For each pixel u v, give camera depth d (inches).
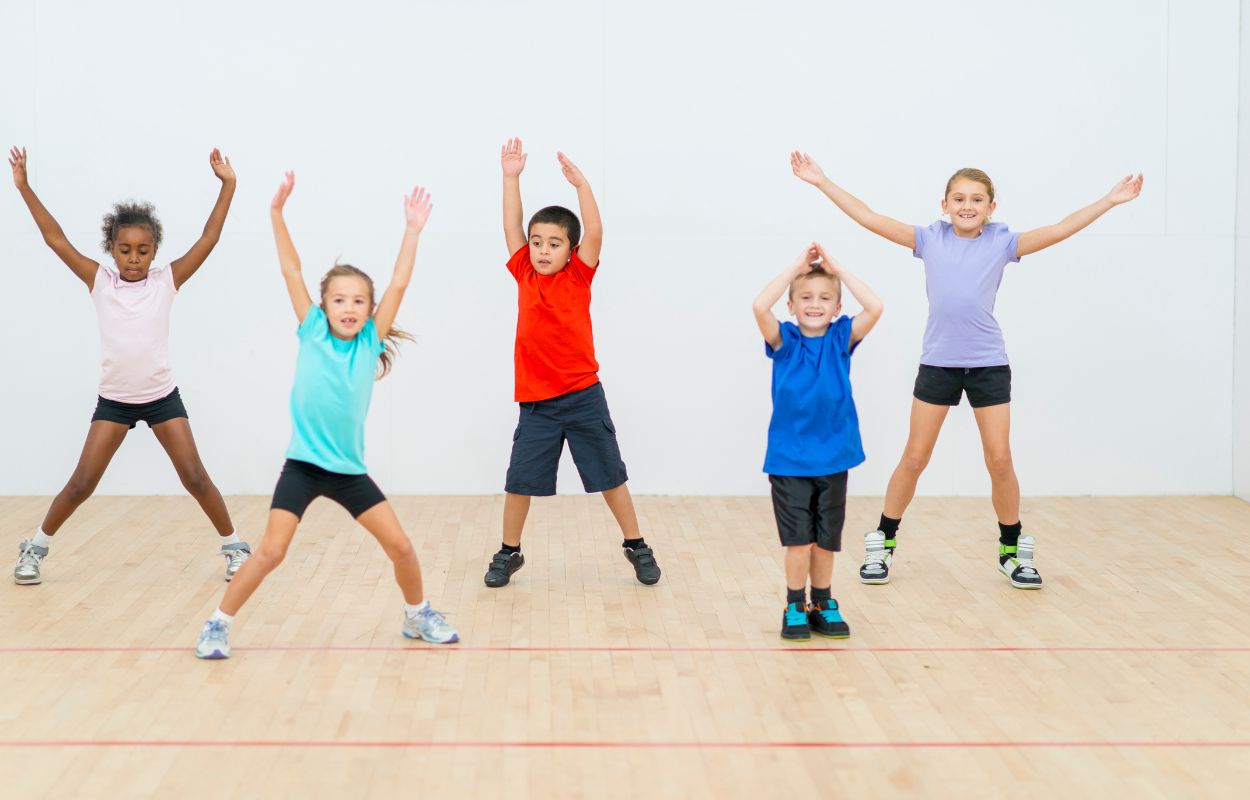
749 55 260.7
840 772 130.0
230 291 261.0
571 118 260.7
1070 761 133.1
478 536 231.8
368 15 258.4
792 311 171.5
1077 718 145.0
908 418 266.8
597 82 260.4
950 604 190.2
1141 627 179.0
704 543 227.3
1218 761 133.2
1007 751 135.6
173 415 198.4
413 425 266.1
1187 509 255.8
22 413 262.1
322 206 260.7
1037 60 261.3
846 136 262.2
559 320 193.8
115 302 193.6
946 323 195.5
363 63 258.8
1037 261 264.5
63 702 147.6
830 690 153.6
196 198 259.4
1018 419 267.4
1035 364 266.4
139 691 151.4
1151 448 268.4
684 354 265.6
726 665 162.2
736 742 137.6
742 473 268.2
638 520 245.3
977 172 194.7
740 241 263.6
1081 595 194.9
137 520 241.4
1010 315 265.6
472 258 262.5
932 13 260.7
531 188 261.7
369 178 260.7
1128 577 205.3
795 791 125.6
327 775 128.6
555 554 219.1
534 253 193.5
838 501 172.1
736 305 264.5
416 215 166.1
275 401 263.7
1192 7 260.4
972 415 267.3
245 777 128.1
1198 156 262.7
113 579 200.4
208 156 258.8
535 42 259.4
